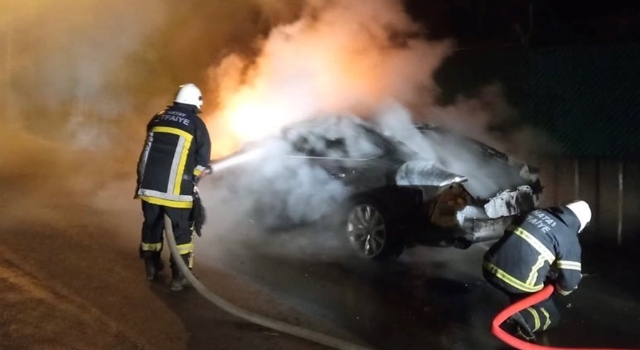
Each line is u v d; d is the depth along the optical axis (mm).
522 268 5027
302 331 5117
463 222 6789
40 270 6379
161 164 5789
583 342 5441
